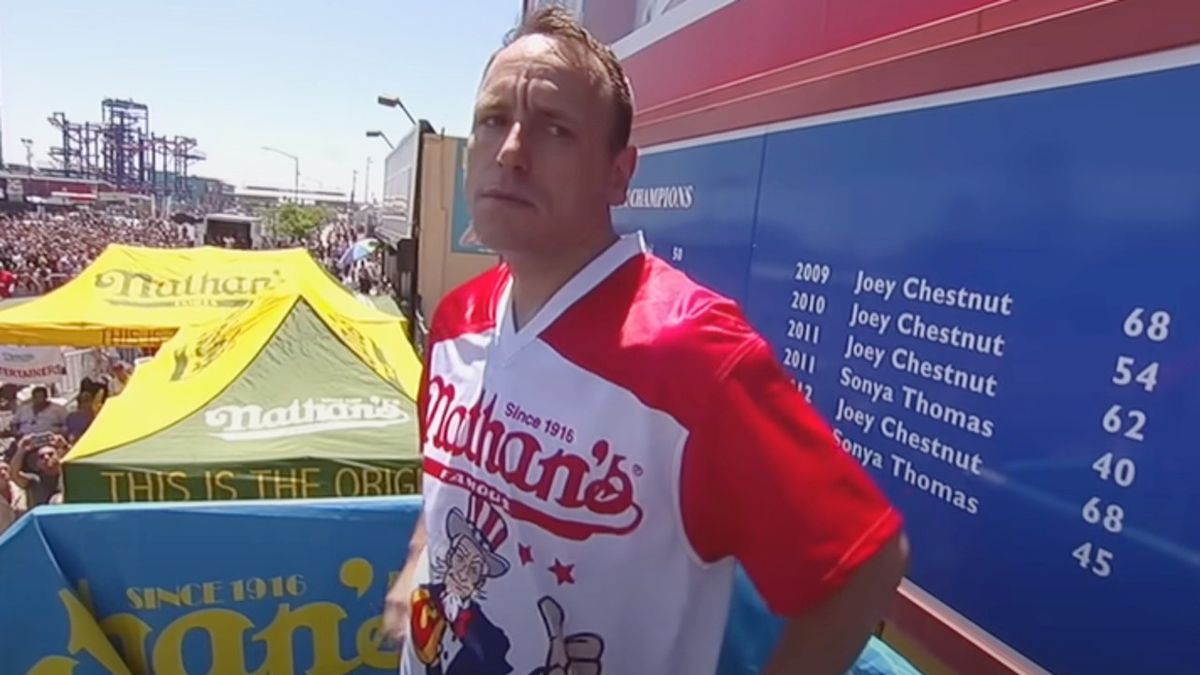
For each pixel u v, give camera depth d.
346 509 2.29
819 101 2.08
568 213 1.19
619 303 1.17
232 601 2.25
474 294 1.47
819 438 1.03
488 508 1.24
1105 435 1.28
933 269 1.67
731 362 1.04
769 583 1.02
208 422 4.40
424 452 1.46
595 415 1.12
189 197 124.62
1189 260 1.17
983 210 1.55
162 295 9.29
